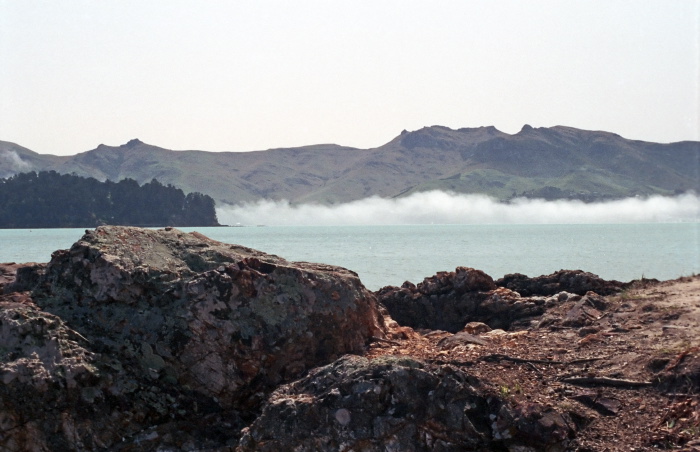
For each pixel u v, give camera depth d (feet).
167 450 28.53
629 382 28.09
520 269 137.49
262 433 26.27
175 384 31.12
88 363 29.09
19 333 29.09
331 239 379.55
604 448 24.73
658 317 36.58
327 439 25.88
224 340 31.27
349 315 34.99
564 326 39.14
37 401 27.78
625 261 156.46
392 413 26.14
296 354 32.76
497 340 36.37
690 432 24.47
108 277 32.48
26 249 253.65
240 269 32.99
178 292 32.19
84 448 27.89
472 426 25.72
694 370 27.22
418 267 146.30
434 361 31.17
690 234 382.63
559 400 27.37
